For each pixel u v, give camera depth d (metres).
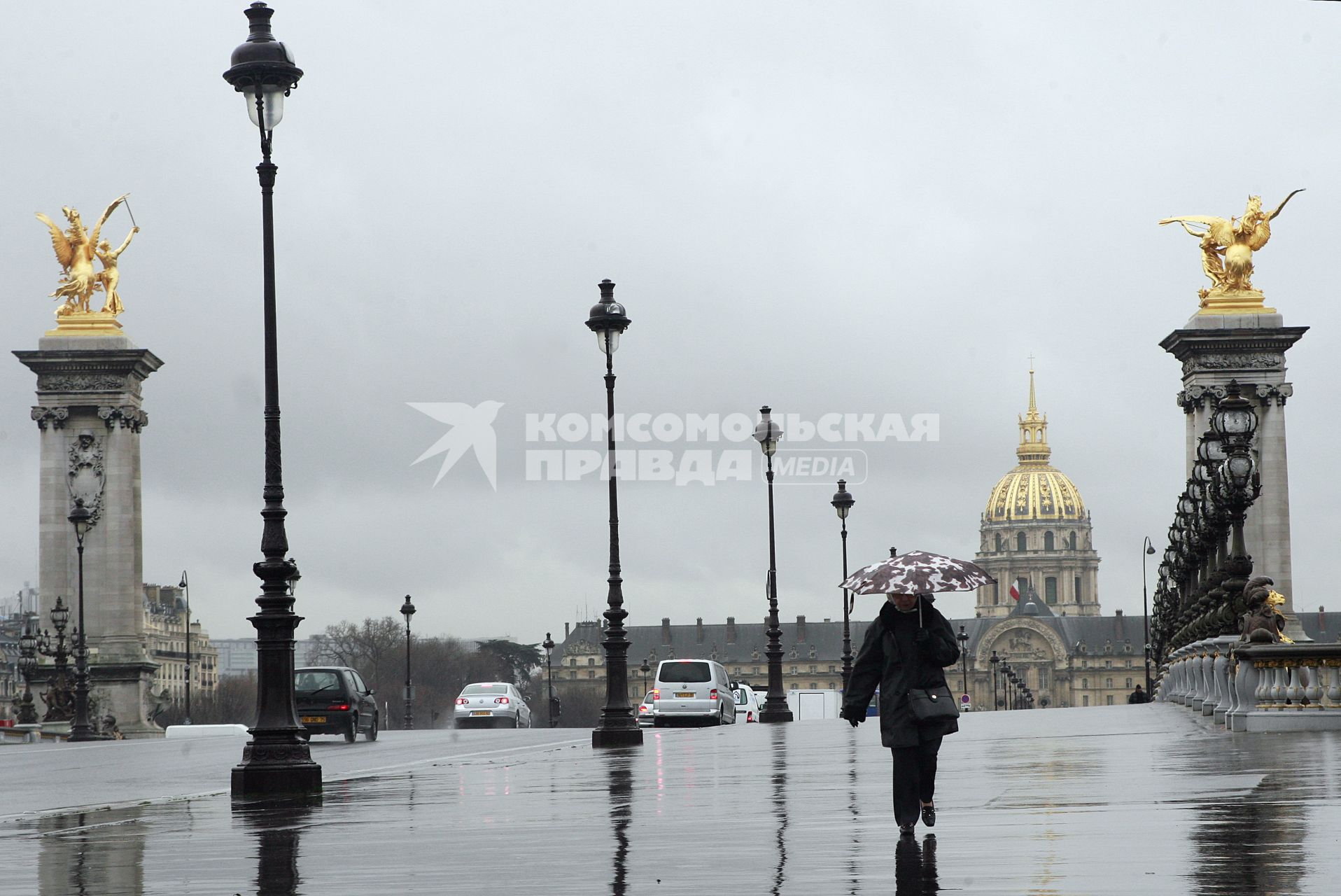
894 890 13.45
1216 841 15.85
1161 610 102.50
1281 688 36.88
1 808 27.08
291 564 27.23
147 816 23.64
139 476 126.06
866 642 17.84
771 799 23.20
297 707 58.75
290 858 17.22
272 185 27.72
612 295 47.03
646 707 77.81
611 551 46.19
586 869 15.43
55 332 123.69
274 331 27.53
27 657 101.75
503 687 90.69
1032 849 15.76
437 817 21.78
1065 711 75.19
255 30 27.95
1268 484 149.00
